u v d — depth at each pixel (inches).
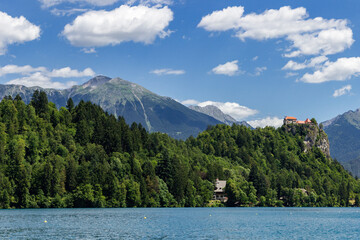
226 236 4067.4
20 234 3959.2
